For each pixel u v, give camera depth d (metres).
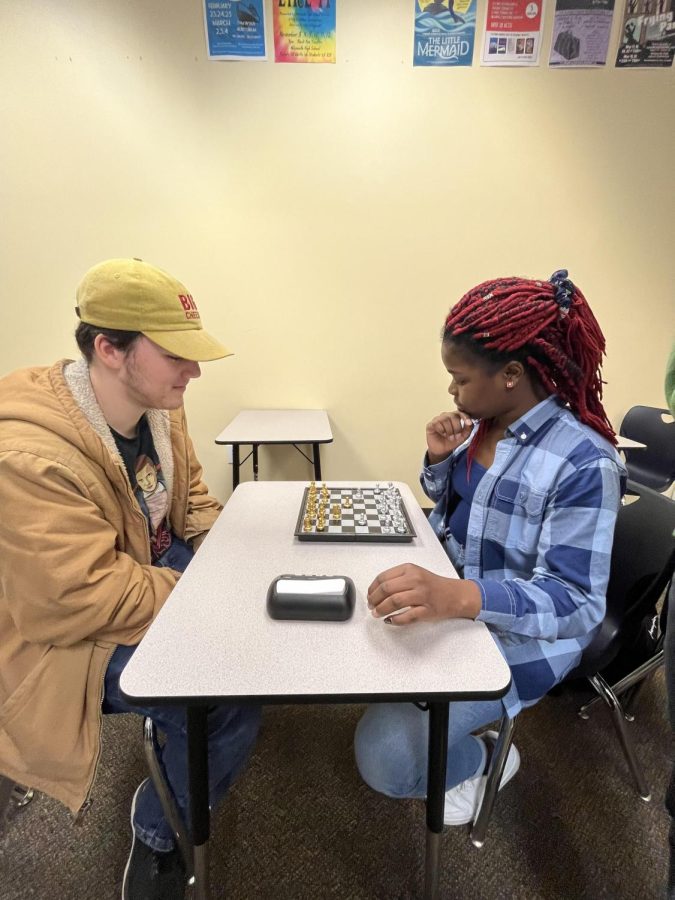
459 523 0.99
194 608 0.70
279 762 1.21
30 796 1.11
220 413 2.42
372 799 1.12
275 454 2.50
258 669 0.58
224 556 0.85
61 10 1.84
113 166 2.04
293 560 0.84
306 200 2.12
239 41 1.90
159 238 2.14
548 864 0.99
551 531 0.77
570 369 0.79
